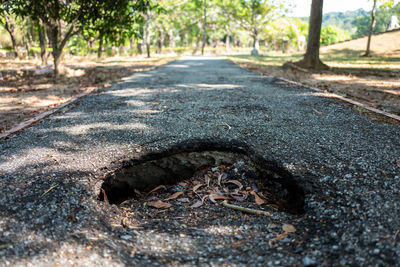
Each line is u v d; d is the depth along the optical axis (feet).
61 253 6.13
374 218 6.63
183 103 18.19
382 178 8.21
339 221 6.85
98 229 7.06
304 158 9.79
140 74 36.86
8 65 53.67
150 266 5.90
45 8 33.53
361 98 20.04
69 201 7.85
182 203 9.04
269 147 10.79
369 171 8.65
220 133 12.21
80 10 34.37
